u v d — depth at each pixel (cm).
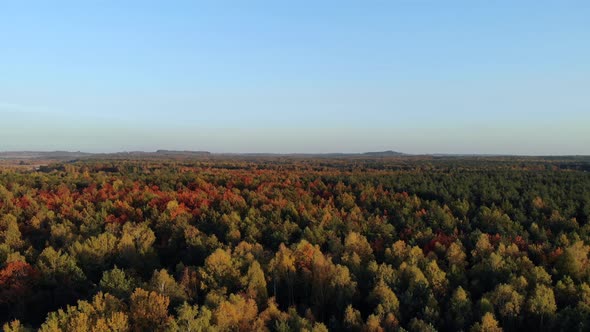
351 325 5275
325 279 6203
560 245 7744
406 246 7669
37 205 10750
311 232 8294
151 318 4769
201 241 8125
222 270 6134
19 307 6106
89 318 4581
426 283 5850
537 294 5441
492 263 6475
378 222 9281
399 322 5384
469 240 8200
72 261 6700
